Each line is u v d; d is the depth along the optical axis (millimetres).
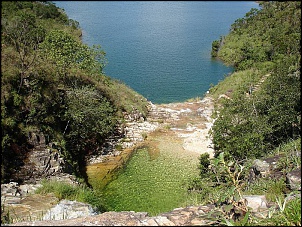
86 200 12867
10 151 15312
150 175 19094
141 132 24328
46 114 17797
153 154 21516
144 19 65438
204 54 47000
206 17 70688
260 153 14867
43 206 10469
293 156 8438
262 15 57969
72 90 20812
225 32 58500
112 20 62594
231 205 4336
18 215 9148
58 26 45938
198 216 4402
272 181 7262
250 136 15945
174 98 32688
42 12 46594
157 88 34844
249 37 51500
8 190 12727
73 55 24750
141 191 17406
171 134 24422
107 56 43031
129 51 45781
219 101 30469
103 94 25375
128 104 26969
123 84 32500
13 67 17422
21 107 16594
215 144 20250
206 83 37031
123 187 17812
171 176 19000
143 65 41062
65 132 19609
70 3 76250
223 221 4133
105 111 22125
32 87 17406
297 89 17812
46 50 23844
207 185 13148
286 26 50844
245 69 39844
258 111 18641
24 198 11500
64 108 19547
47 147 16641
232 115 18891
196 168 19922
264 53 42844
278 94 18141
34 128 16625
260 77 33969
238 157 16062
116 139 22906
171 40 52438
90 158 20578
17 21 30016
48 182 14219
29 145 16156
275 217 4207
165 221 4328
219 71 41156
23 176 15070
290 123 16703
